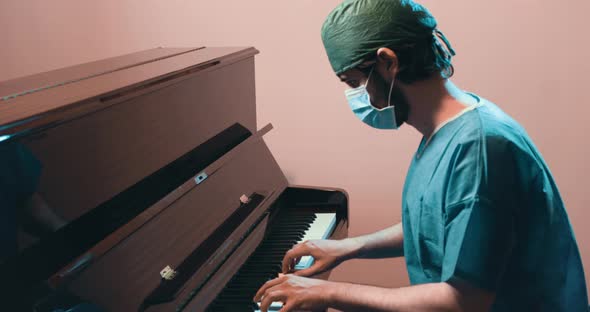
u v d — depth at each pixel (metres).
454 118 1.37
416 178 1.46
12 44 3.12
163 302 1.44
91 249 1.36
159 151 1.71
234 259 1.71
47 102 1.41
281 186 2.16
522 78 2.69
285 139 3.01
